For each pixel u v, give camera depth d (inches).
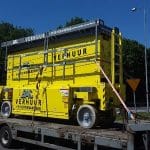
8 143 482.9
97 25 442.0
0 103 567.2
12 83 567.5
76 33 473.1
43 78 512.1
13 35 1923.0
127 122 355.9
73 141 388.5
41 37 518.9
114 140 331.9
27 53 546.9
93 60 446.3
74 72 470.9
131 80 868.6
